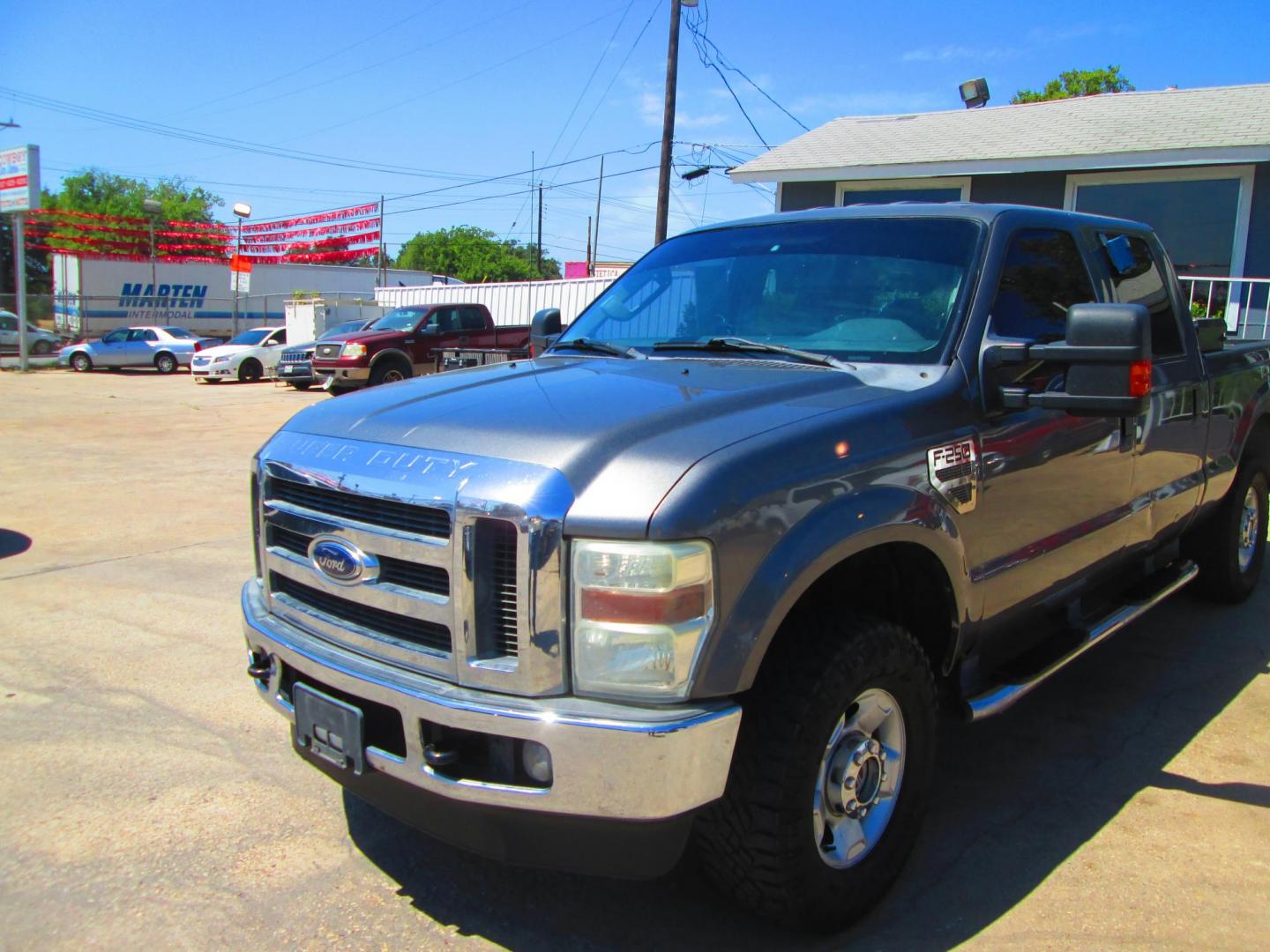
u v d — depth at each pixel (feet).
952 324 10.18
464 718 7.41
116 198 237.66
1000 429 10.05
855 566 9.52
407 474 7.98
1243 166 38.70
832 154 47.09
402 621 8.15
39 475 32.89
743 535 7.43
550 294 80.53
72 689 14.49
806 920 8.38
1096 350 8.79
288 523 9.06
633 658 7.16
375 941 8.77
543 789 7.34
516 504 7.32
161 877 9.77
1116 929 8.86
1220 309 39.75
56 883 9.67
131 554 22.50
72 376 91.40
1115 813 11.00
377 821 10.88
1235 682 14.78
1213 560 17.35
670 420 8.18
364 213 143.54
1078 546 11.71
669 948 8.69
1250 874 9.73
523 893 9.53
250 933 8.89
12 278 197.47
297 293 113.50
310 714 8.68
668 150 71.72
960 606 9.61
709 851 8.23
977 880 9.71
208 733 13.07
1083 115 46.65
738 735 7.80
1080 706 13.97
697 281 12.39
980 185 44.42
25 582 20.16
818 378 9.62
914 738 9.23
